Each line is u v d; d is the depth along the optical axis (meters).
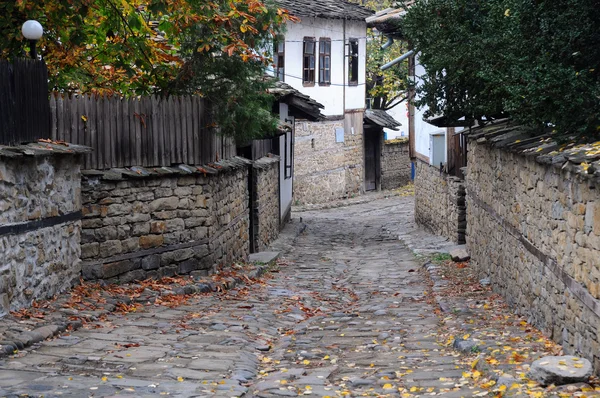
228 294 12.77
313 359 8.59
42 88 10.04
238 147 17.58
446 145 20.94
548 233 8.59
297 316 11.35
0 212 8.61
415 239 22.73
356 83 39.53
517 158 10.28
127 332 9.17
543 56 8.92
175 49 14.78
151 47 13.62
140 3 13.04
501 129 11.29
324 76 36.41
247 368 7.84
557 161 7.55
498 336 8.73
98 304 10.34
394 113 49.25
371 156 43.03
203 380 7.22
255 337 9.57
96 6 12.51
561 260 8.02
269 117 14.38
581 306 7.28
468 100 12.50
